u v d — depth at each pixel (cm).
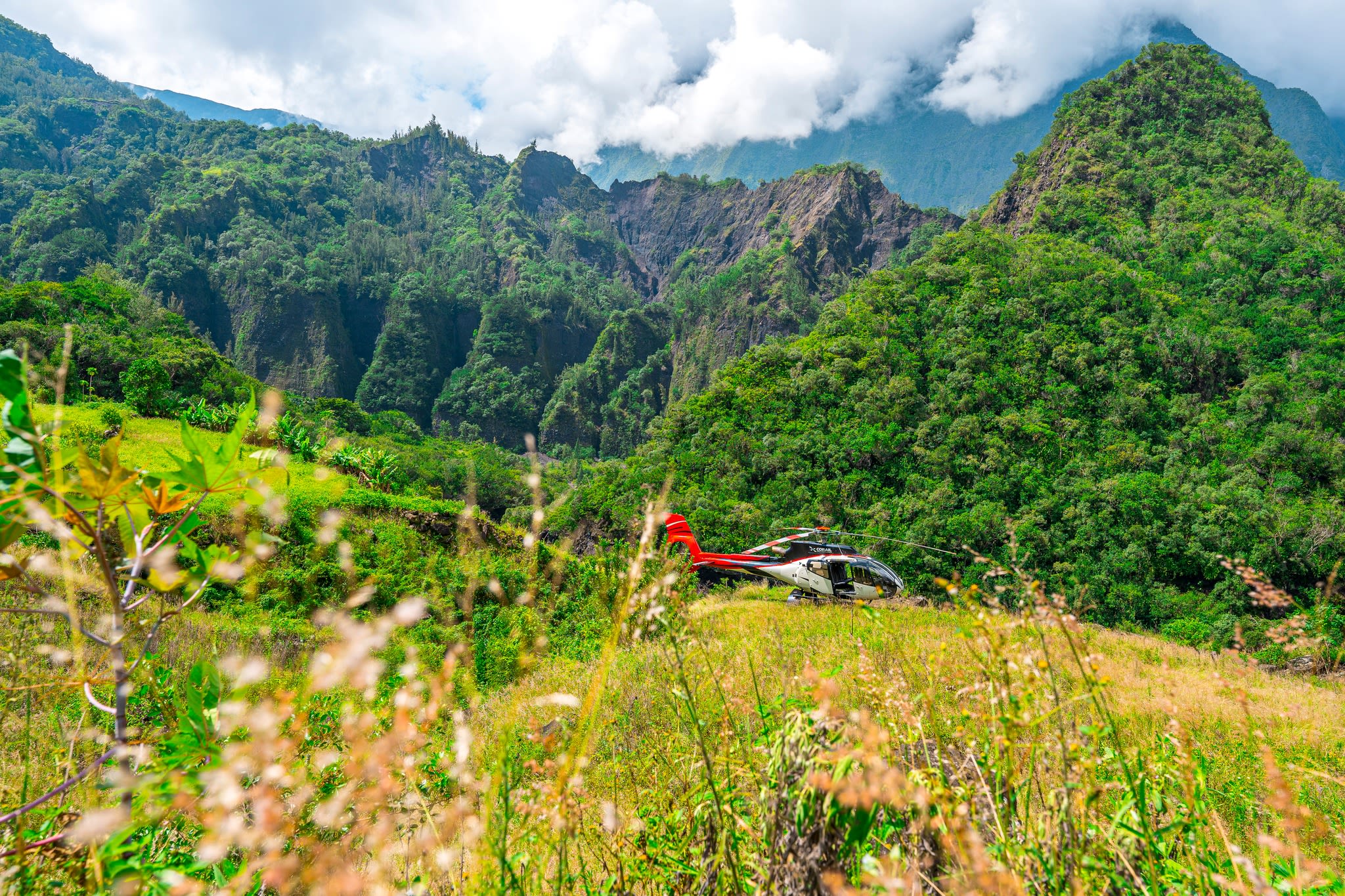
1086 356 8856
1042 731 140
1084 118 15450
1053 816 138
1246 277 10500
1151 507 6209
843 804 115
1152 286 10631
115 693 106
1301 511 5891
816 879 117
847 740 135
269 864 97
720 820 153
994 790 142
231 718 96
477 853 117
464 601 132
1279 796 149
